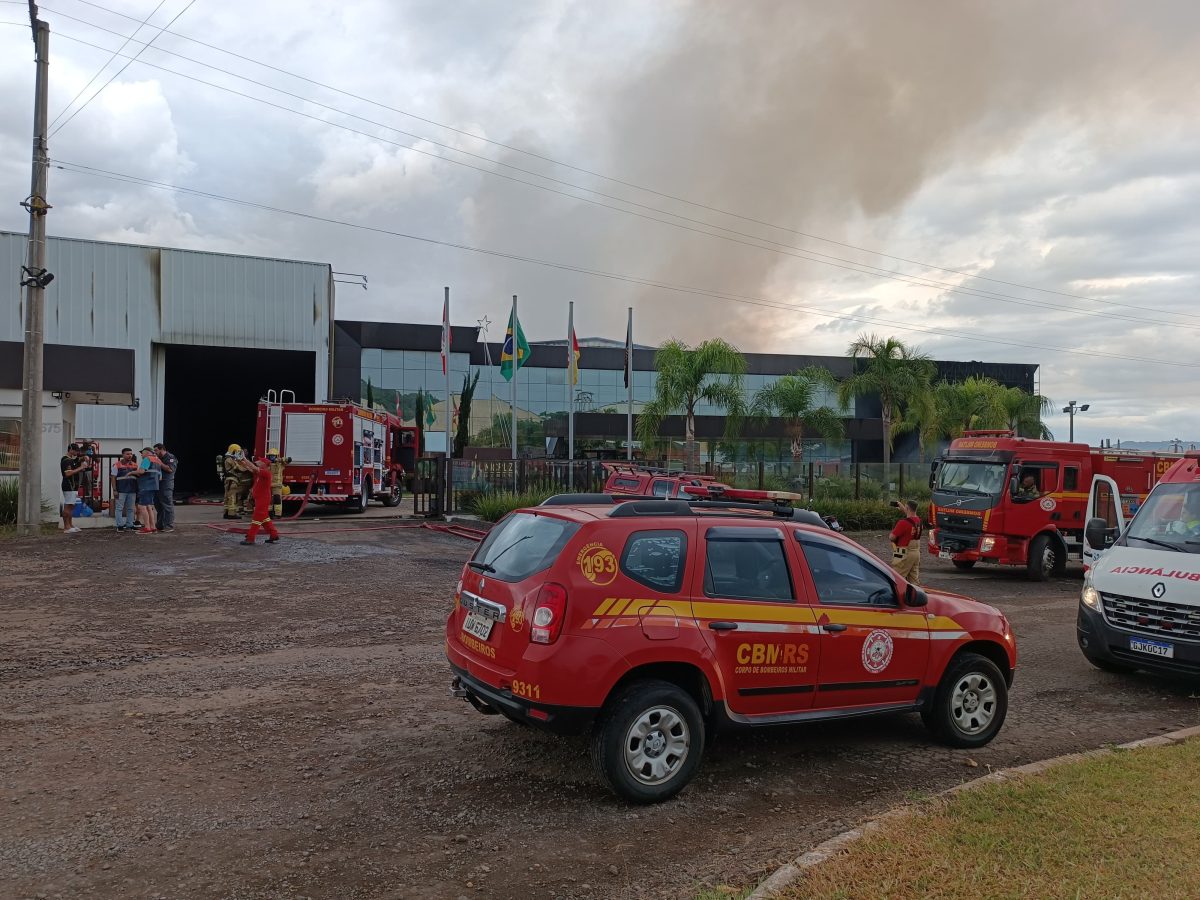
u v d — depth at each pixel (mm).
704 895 3887
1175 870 4152
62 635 8930
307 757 5734
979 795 5074
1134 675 8938
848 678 5801
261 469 16562
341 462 24031
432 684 7551
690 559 5398
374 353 52469
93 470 21156
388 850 4422
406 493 39031
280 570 13594
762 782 5551
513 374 33500
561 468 23406
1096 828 4625
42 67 17703
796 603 5688
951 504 17438
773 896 3840
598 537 5184
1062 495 16953
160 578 12547
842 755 6137
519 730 6352
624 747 4996
